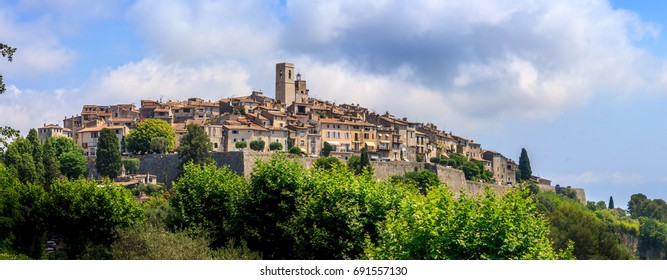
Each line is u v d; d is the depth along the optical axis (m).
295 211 69.69
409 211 48.22
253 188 72.12
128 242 63.12
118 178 195.12
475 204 47.53
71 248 91.50
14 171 158.25
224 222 73.25
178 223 78.94
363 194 64.06
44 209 92.00
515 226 45.19
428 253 45.16
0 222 87.38
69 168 199.38
